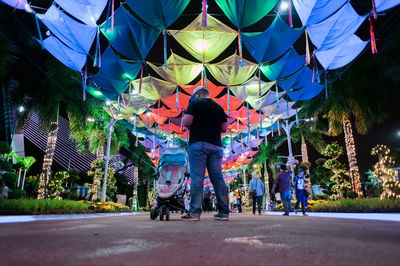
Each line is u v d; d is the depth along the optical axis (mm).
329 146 15438
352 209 6805
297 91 12219
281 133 21516
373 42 6848
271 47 8750
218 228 2041
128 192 28688
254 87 11609
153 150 20422
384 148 7770
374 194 17938
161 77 11781
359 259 853
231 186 45406
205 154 3293
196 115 3350
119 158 24375
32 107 11453
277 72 10398
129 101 11711
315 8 6949
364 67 10789
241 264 784
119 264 781
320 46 8523
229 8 7207
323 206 8555
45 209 7164
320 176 22297
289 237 1432
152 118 15328
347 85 12070
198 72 10656
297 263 796
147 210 23656
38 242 1257
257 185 9578
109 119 16562
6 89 10633
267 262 811
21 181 16078
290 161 17172
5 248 1073
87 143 16891
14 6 6004
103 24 7457
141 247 1094
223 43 8703
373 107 11625
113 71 9945
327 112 14578
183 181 4699
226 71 10375
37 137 26438
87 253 958
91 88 11406
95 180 16000
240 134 19719
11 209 6430
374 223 2938
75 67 8555
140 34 8109
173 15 7391
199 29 8133
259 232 1713
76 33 7230
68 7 6586
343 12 7125
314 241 1274
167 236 1486
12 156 14945
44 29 9609
